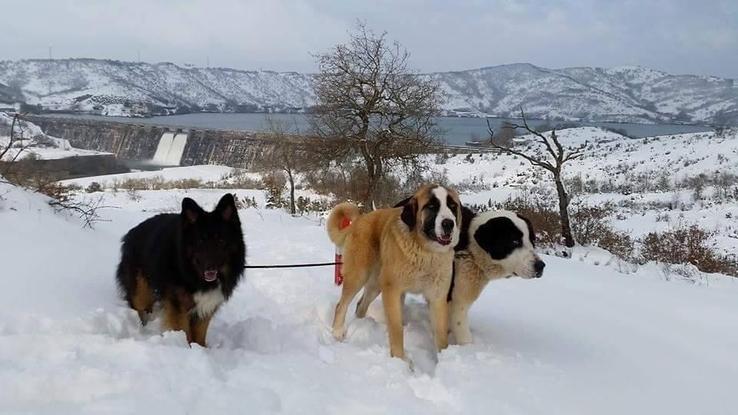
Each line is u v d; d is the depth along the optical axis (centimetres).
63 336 211
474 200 1255
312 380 205
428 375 234
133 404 160
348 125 1052
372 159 1041
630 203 1523
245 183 1941
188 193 1462
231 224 262
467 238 281
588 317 324
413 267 258
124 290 284
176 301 253
